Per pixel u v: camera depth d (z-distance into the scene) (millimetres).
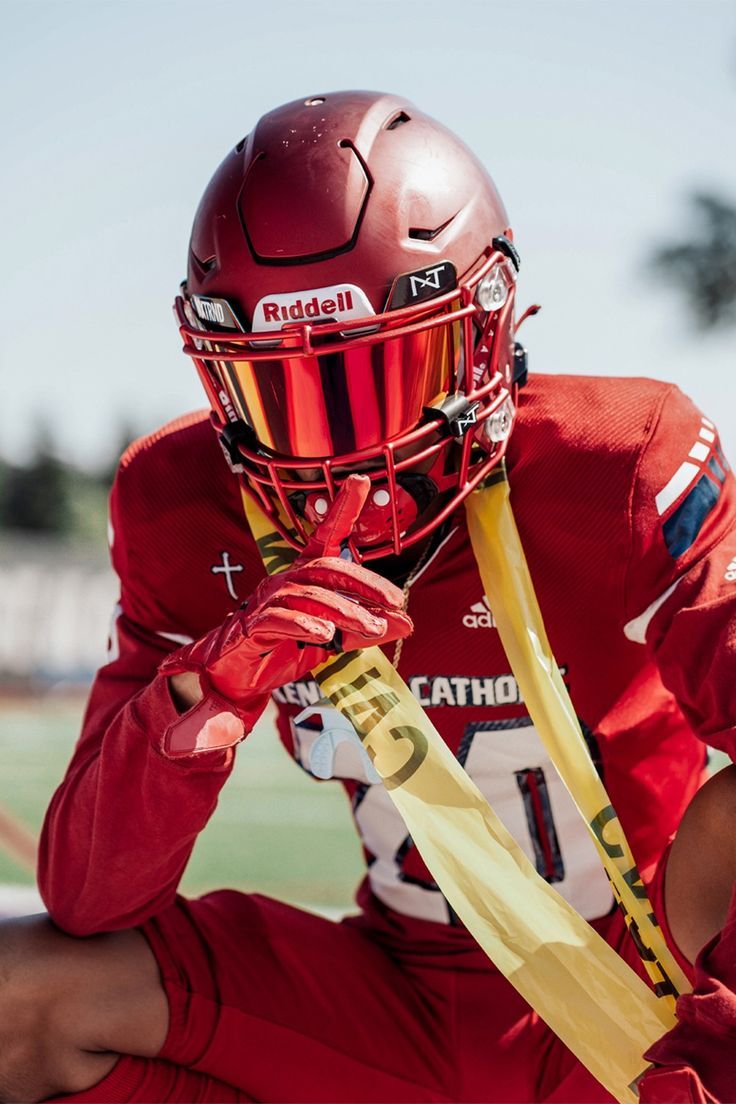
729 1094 1081
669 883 1396
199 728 1270
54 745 6324
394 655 1466
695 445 1421
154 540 1560
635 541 1371
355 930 1663
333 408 1331
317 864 3451
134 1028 1433
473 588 1449
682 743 1563
